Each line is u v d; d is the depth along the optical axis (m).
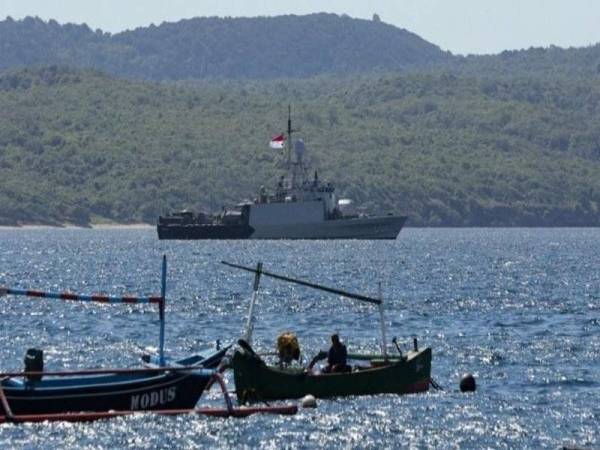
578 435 163.12
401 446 156.75
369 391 185.38
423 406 179.88
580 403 184.75
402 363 187.88
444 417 172.62
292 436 160.12
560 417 174.12
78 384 168.75
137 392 167.75
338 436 160.88
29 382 166.12
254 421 167.25
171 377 169.50
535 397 189.38
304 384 180.50
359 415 172.38
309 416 171.25
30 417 162.50
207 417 168.12
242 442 157.00
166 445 154.75
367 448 155.38
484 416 174.00
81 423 163.00
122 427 161.62
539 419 172.75
